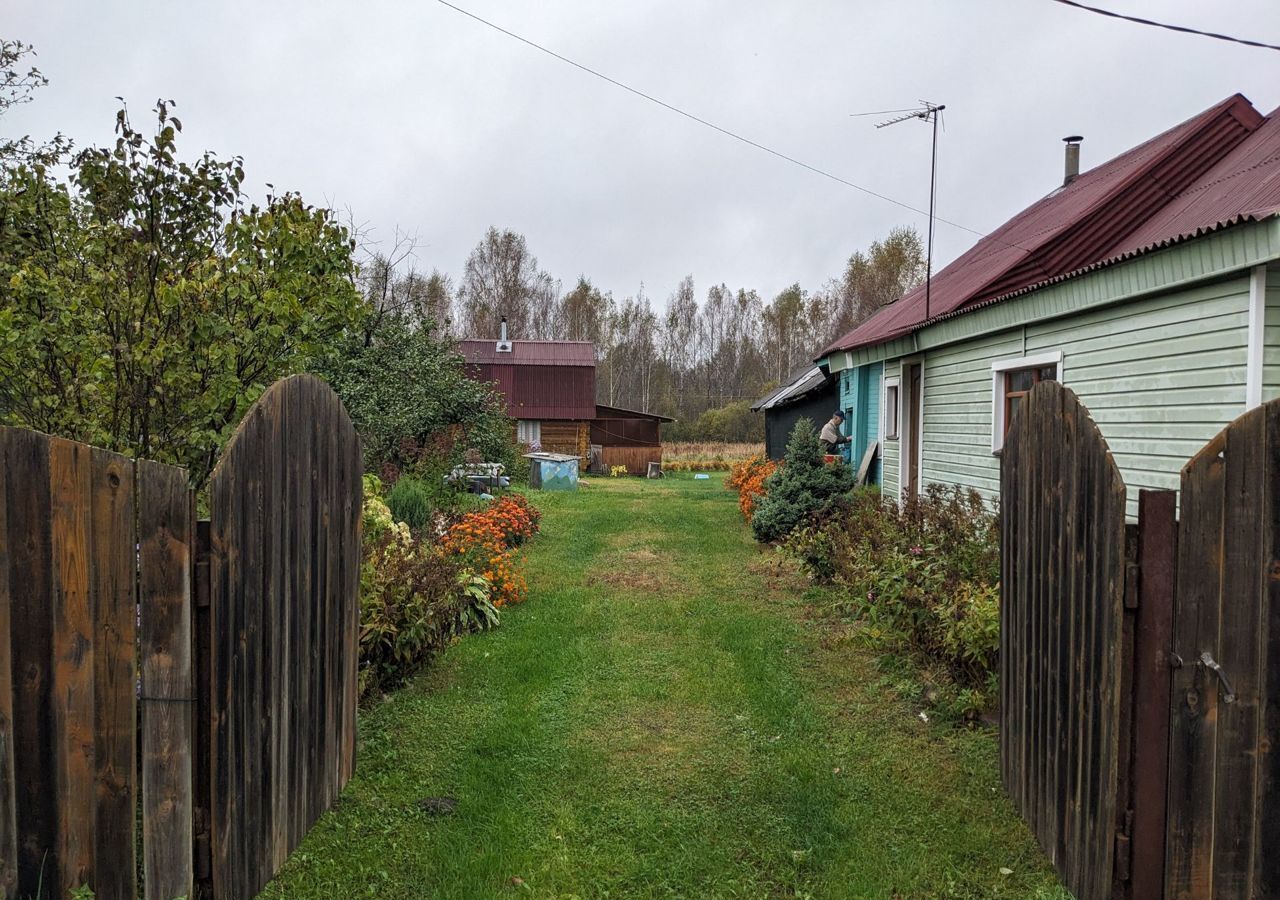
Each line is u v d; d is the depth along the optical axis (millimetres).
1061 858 2691
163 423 3701
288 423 2670
